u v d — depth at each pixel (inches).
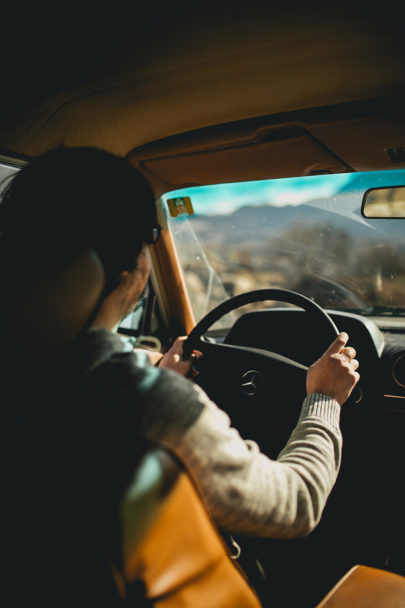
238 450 25.9
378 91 60.7
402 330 81.7
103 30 52.6
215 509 25.2
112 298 28.3
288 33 52.5
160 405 24.5
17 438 24.9
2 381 25.6
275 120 68.7
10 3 48.4
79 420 24.4
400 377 68.0
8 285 24.5
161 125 73.5
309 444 30.3
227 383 63.2
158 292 106.5
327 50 54.7
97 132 75.0
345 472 70.3
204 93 65.2
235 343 72.2
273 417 61.9
